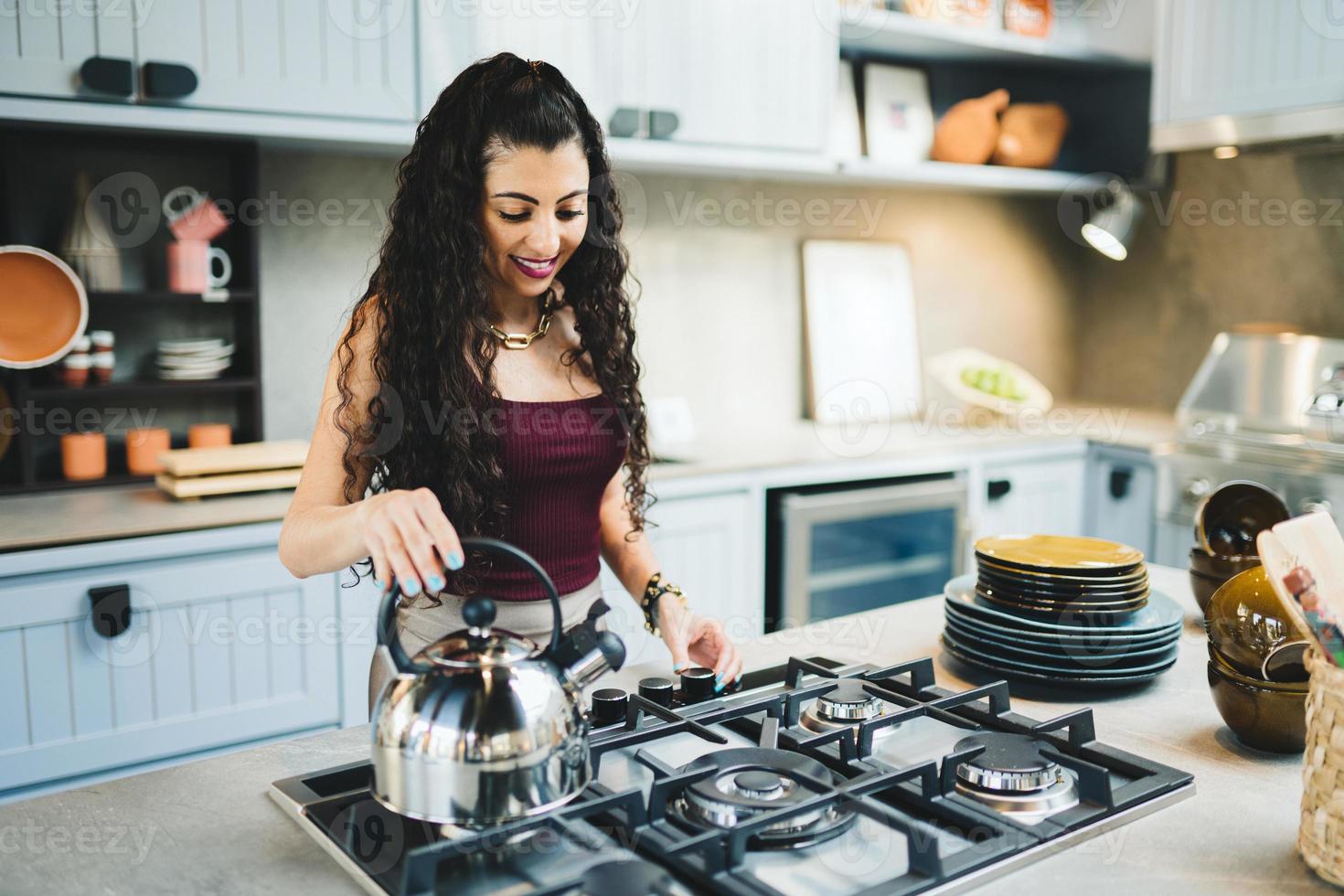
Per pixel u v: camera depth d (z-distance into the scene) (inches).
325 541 41.7
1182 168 147.4
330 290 110.3
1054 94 155.6
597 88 105.0
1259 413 121.1
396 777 31.6
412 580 35.3
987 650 50.9
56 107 82.9
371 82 94.7
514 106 50.2
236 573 86.0
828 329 141.9
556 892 29.1
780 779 35.8
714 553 110.0
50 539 78.8
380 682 58.3
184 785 39.1
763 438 129.1
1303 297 135.0
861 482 121.7
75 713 81.0
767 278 138.8
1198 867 32.8
